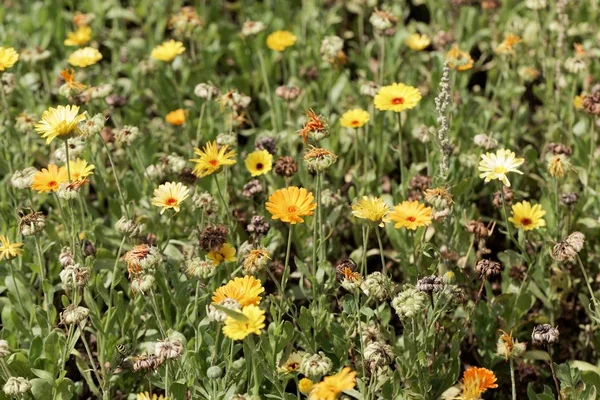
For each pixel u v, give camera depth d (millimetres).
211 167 6340
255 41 9344
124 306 6512
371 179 7742
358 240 7621
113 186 8078
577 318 7191
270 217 7230
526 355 6469
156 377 5879
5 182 7621
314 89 9320
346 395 6234
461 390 6059
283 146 8320
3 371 5832
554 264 7012
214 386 5598
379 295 5621
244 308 5191
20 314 6727
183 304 6352
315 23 9961
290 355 5695
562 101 8898
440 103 6719
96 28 10797
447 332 6531
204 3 10703
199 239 6180
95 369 5953
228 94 7582
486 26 10328
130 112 8898
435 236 7320
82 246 6770
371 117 8156
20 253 6320
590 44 9453
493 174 6133
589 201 7488
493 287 7012
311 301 6789
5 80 8031
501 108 9289
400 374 5938
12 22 10867
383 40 8375
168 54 8609
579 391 5820
